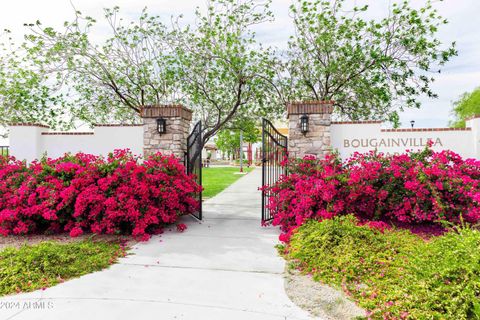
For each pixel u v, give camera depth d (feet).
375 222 14.61
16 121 30.40
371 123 23.22
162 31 28.22
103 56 27.68
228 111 30.63
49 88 27.89
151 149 22.02
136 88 29.19
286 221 16.61
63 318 7.99
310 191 15.52
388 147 23.31
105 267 11.57
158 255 13.03
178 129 21.81
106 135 26.61
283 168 19.65
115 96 30.01
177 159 20.34
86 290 9.62
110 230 15.21
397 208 15.21
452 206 14.34
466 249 8.83
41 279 10.11
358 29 27.32
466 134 23.21
